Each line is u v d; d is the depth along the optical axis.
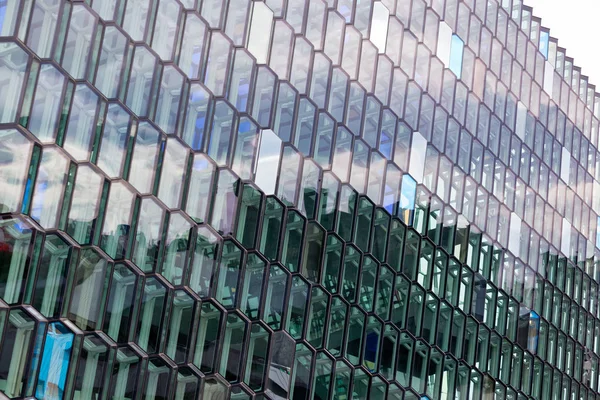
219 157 21.31
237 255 21.20
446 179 28.33
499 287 30.00
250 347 21.09
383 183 25.75
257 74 22.67
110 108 19.00
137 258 19.11
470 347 28.19
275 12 23.59
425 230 27.06
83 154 18.27
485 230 29.77
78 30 18.64
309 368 22.39
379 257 25.14
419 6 28.55
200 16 21.59
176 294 19.77
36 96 17.55
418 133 27.44
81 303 17.92
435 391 26.33
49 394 17.17
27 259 17.03
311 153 23.69
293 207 22.86
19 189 17.05
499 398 29.12
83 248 18.03
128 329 18.70
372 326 24.45
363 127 25.48
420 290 26.42
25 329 16.89
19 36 17.48
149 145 19.73
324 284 23.28
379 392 24.27
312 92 24.08
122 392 18.44
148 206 19.48
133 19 19.97
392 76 26.88
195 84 21.12
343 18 25.58
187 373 19.70
